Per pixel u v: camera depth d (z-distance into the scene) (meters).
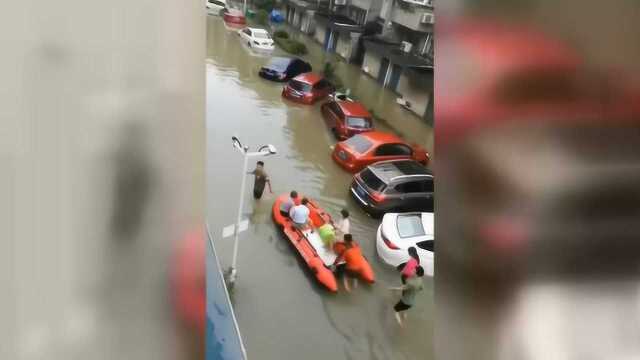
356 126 19.33
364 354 9.99
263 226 13.27
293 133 19.52
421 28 22.64
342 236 12.83
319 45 31.06
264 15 35.34
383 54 23.41
